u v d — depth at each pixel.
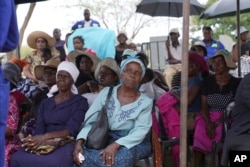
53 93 4.34
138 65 3.63
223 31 21.11
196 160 4.22
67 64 3.97
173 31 8.19
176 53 8.16
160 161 3.58
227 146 3.50
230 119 3.92
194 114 4.48
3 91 2.08
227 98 4.22
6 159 3.53
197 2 8.19
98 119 3.55
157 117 4.31
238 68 6.18
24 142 3.62
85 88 4.57
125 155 3.37
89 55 4.80
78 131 3.74
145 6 8.25
